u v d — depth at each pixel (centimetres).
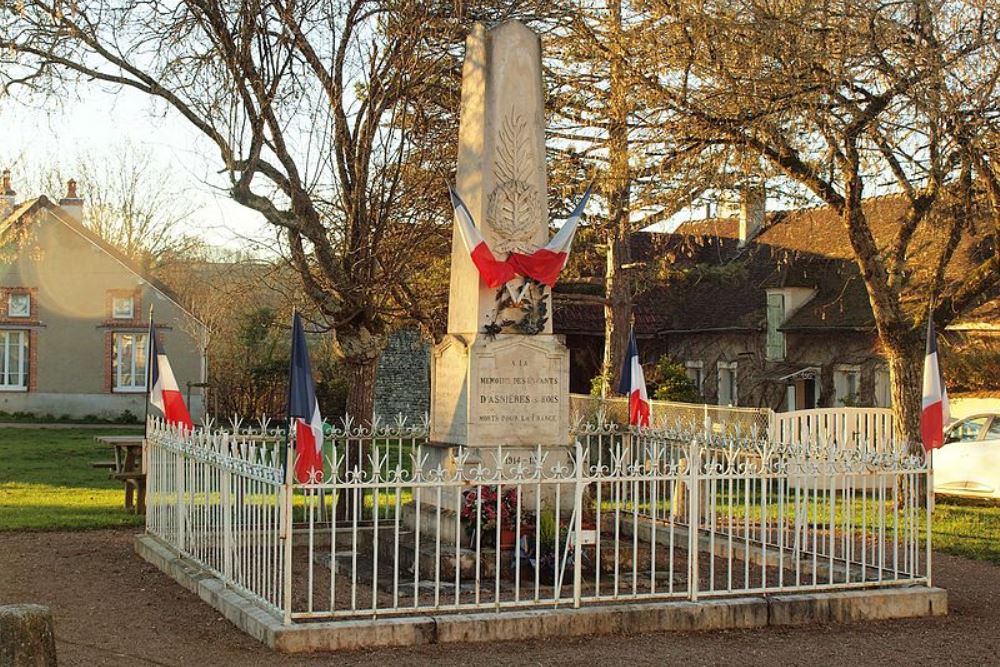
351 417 1569
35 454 2830
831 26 1648
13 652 569
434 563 1109
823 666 884
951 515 1883
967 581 1282
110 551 1368
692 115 1691
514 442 1230
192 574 1117
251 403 4006
